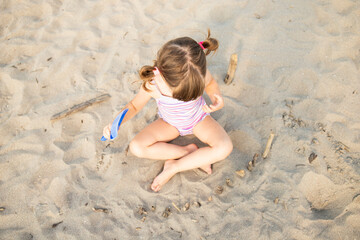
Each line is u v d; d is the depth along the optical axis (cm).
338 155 231
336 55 289
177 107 211
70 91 281
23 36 325
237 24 320
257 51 297
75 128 259
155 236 204
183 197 221
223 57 299
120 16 340
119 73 292
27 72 295
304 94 267
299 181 220
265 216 206
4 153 242
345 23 311
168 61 172
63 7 351
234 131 253
